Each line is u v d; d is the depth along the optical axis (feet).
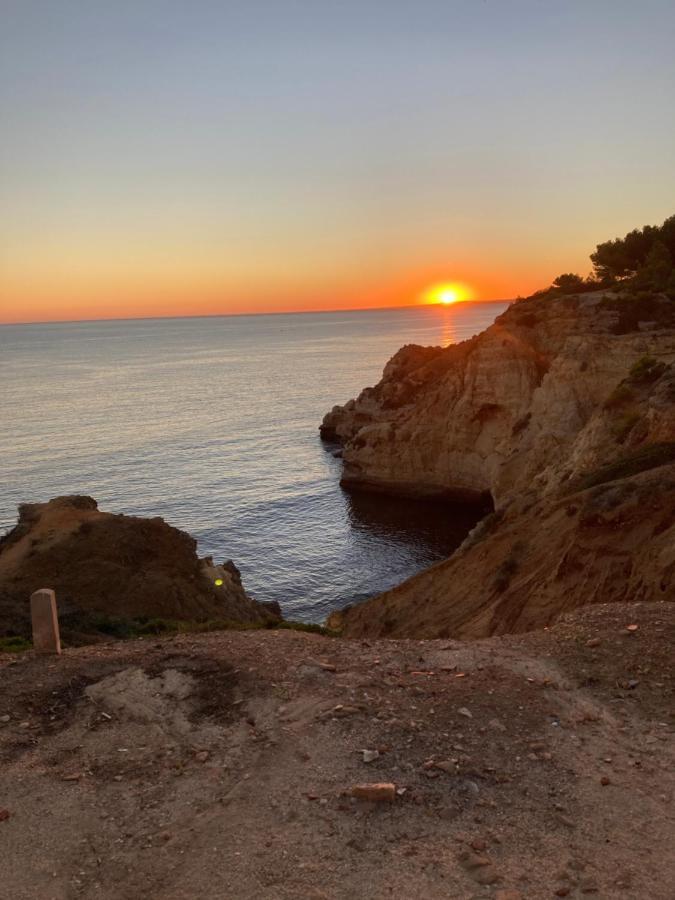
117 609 92.38
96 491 225.35
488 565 97.45
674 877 20.90
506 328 206.18
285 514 203.72
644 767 26.50
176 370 645.10
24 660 37.17
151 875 21.70
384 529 188.65
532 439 178.91
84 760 28.19
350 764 27.02
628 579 67.31
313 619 138.72
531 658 35.86
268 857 22.18
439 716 30.25
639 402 122.83
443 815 24.02
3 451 283.18
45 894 21.11
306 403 416.87
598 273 255.91
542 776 26.12
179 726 30.35
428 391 233.35
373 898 20.34
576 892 20.43
